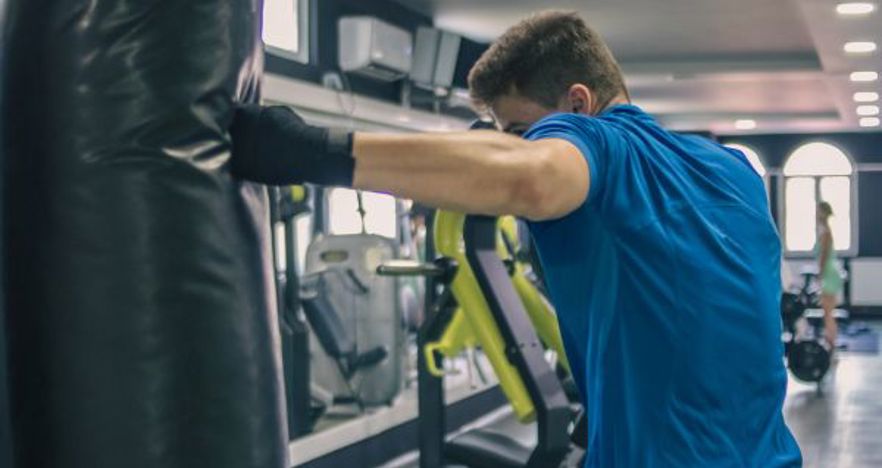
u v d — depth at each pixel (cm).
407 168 123
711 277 149
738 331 151
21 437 136
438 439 554
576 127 143
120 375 129
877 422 821
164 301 129
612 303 148
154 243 129
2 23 137
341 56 769
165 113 129
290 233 581
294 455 555
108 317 129
